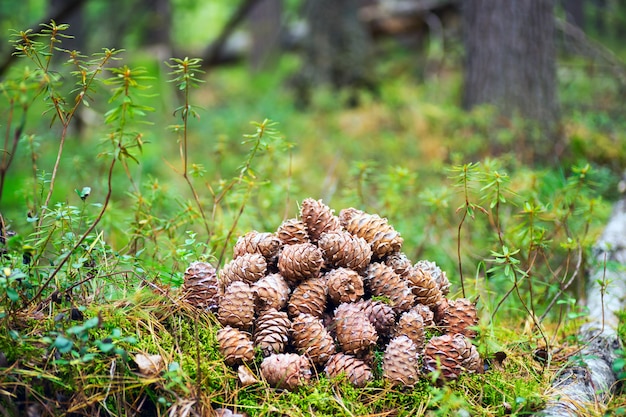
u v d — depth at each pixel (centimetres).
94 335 121
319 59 492
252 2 596
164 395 117
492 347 133
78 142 313
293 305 129
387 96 405
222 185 163
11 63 277
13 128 267
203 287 130
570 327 152
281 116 400
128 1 729
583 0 728
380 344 130
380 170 296
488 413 121
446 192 183
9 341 117
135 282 135
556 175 247
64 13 350
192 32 1074
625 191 232
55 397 115
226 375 122
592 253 176
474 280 152
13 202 228
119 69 127
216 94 569
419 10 577
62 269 130
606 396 132
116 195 239
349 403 121
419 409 121
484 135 290
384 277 132
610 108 347
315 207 136
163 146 351
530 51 310
